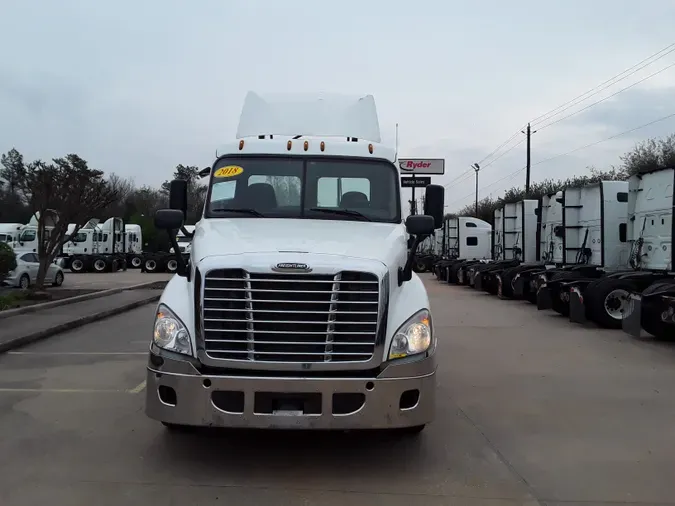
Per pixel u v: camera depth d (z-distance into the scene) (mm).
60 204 16719
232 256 4676
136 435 5727
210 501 4297
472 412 6625
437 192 6297
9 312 13586
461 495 4445
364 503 4297
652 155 36156
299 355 4547
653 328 10922
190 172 74750
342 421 4477
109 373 8414
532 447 5488
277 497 4383
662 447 5496
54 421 6168
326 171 6332
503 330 12836
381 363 4621
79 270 38656
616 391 7551
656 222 12242
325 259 4668
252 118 7438
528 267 18312
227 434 5734
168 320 4754
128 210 63625
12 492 4406
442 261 30984
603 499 4395
